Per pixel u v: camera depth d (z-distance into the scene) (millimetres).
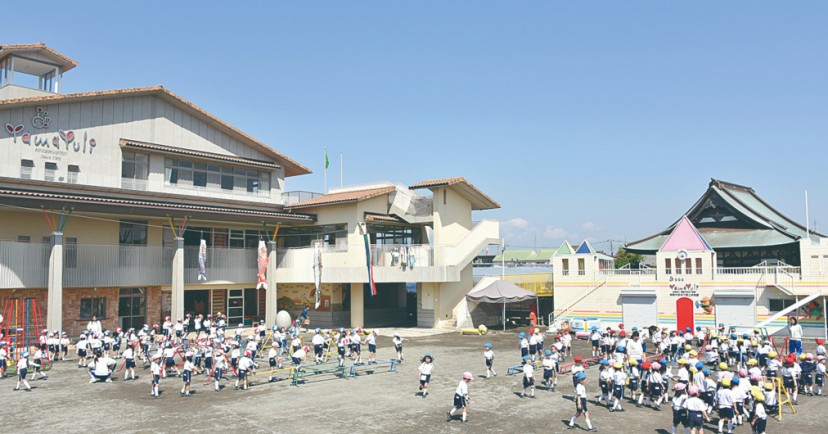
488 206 49719
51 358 29234
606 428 17109
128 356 24609
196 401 20375
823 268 35906
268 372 25875
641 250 49500
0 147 32375
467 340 37750
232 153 43750
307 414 18500
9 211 32750
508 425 17344
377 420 17781
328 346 29703
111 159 37062
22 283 31141
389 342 36562
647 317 41094
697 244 40062
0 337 28266
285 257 43500
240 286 42781
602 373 19875
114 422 17500
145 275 36188
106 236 36500
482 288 45781
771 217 49531
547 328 44938
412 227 49312
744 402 17328
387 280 41875
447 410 19094
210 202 41219
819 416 18500
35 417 18094
